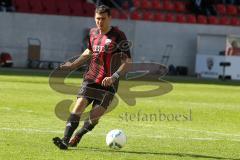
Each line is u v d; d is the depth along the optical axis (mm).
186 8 162250
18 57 142375
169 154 39875
